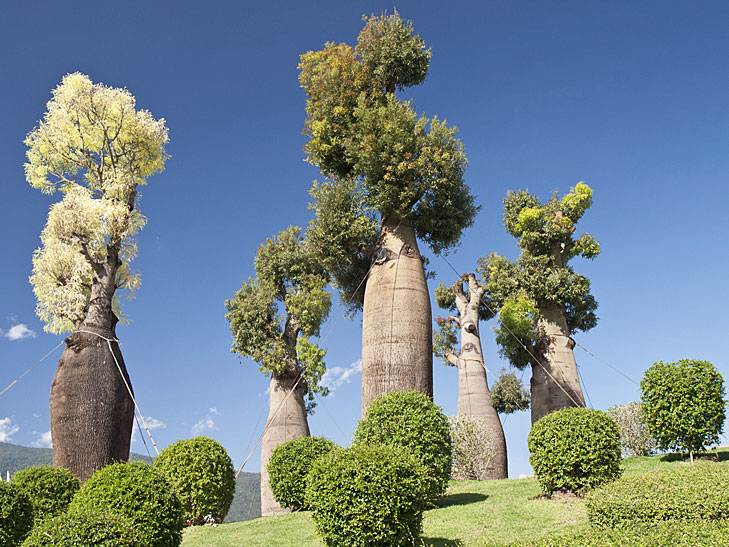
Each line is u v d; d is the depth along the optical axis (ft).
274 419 69.92
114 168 57.41
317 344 69.56
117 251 55.26
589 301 72.02
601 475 34.01
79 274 54.34
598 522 25.00
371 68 59.06
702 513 22.65
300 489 43.21
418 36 59.31
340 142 56.44
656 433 41.81
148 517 29.19
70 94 56.39
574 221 70.85
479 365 73.56
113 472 30.96
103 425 48.75
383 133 52.85
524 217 69.26
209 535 37.81
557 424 35.81
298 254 74.33
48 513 36.76
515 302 68.44
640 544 19.25
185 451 44.06
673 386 40.81
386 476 25.89
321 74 57.93
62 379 49.37
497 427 69.97
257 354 70.59
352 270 61.62
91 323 51.96
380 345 50.47
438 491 36.04
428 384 50.24
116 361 51.88
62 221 52.37
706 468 27.96
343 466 26.30
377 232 56.65
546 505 33.65
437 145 54.13
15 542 31.78
